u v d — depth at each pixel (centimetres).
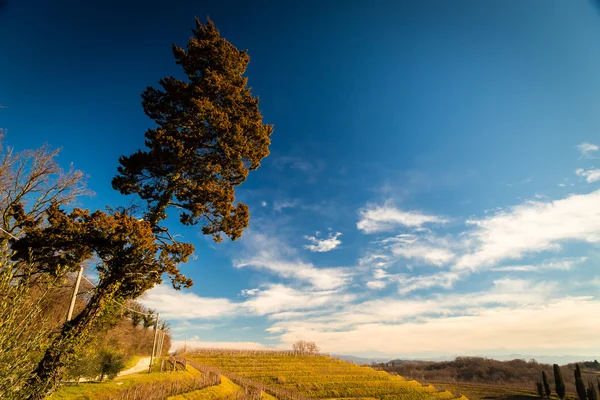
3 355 648
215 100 1886
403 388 6688
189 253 1566
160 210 1675
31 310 721
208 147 1805
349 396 5888
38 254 1239
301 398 4903
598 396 8975
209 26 2025
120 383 2044
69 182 2141
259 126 1894
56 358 1119
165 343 6856
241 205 1845
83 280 1592
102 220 1322
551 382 12388
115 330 3275
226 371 6191
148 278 1630
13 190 1964
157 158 1677
